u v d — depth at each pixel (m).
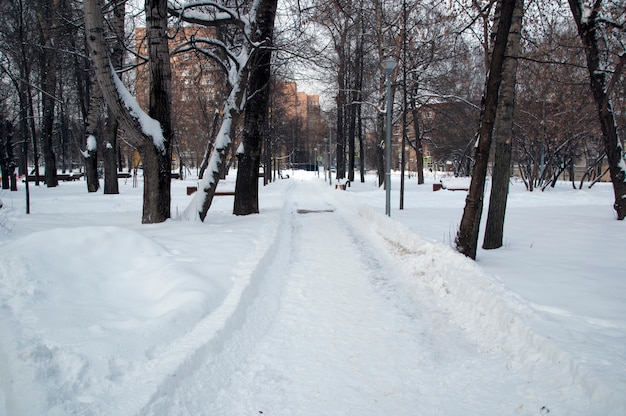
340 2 16.02
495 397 3.61
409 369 4.14
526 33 11.31
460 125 33.38
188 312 4.66
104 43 9.52
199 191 12.06
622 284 5.97
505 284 5.86
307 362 4.28
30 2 15.26
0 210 14.45
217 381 3.84
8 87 24.81
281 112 40.47
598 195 24.03
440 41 19.80
